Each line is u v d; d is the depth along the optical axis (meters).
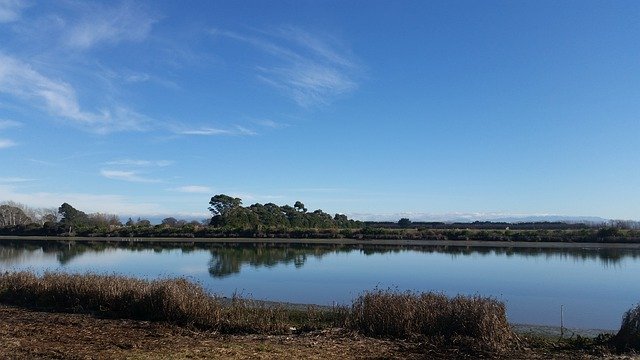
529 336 16.02
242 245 67.25
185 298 16.89
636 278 33.47
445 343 14.13
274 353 12.46
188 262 44.47
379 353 12.92
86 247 65.44
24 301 20.77
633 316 14.20
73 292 19.77
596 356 13.11
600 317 21.14
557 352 13.58
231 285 29.70
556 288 29.06
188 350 12.56
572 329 18.47
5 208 103.81
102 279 20.31
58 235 86.12
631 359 12.77
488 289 28.66
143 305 17.70
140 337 14.18
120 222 102.81
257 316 16.48
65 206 98.31
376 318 15.44
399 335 14.97
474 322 14.52
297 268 39.28
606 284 30.78
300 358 12.02
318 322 17.06
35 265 41.16
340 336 14.88
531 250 56.34
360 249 59.84
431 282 31.52
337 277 33.69
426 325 14.97
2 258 48.88
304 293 26.73
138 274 34.34
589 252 53.28
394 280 32.22
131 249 61.62
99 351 12.22
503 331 14.55
